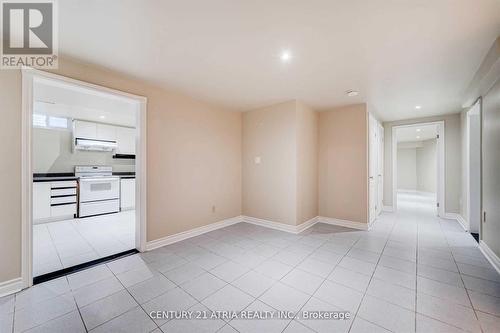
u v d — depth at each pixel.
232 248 2.82
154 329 1.43
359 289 1.89
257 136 3.96
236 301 1.73
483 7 1.40
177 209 3.11
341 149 3.88
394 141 5.06
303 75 2.50
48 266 2.33
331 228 3.71
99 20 1.56
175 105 3.10
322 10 1.45
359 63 2.21
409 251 2.71
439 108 3.95
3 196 1.81
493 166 2.34
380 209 4.89
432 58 2.10
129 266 2.32
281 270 2.23
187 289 1.90
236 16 1.52
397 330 1.41
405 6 1.41
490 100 2.39
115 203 4.98
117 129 5.38
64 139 4.80
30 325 1.47
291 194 3.51
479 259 2.48
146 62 2.20
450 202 4.42
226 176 3.92
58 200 4.22
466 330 1.40
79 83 2.19
